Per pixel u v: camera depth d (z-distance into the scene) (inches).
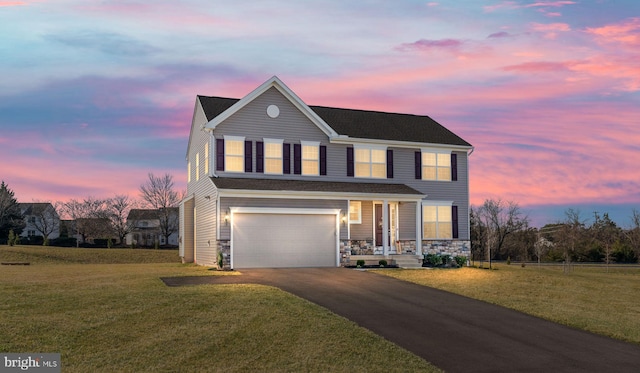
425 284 847.1
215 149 1104.2
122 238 2711.6
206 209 1152.8
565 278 1013.8
